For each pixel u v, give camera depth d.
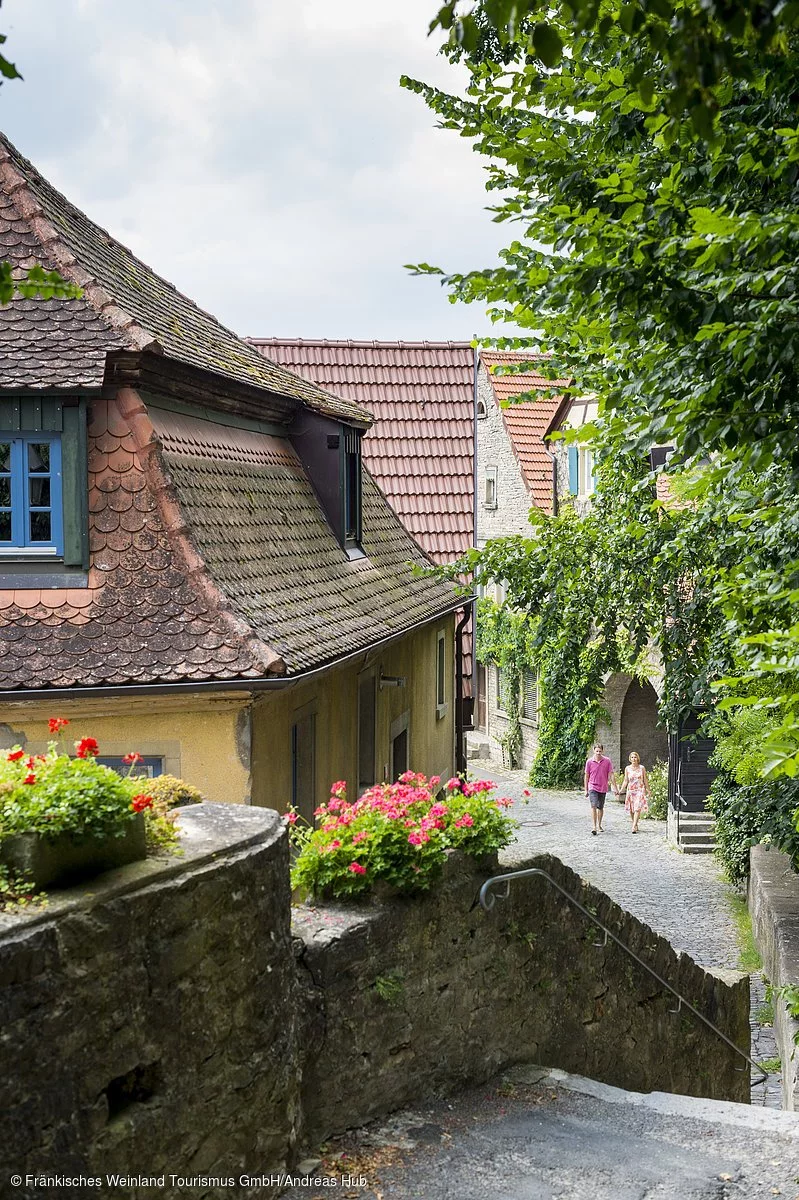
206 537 9.51
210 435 11.05
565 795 31.09
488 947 6.91
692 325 5.27
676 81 2.76
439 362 21.98
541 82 6.32
